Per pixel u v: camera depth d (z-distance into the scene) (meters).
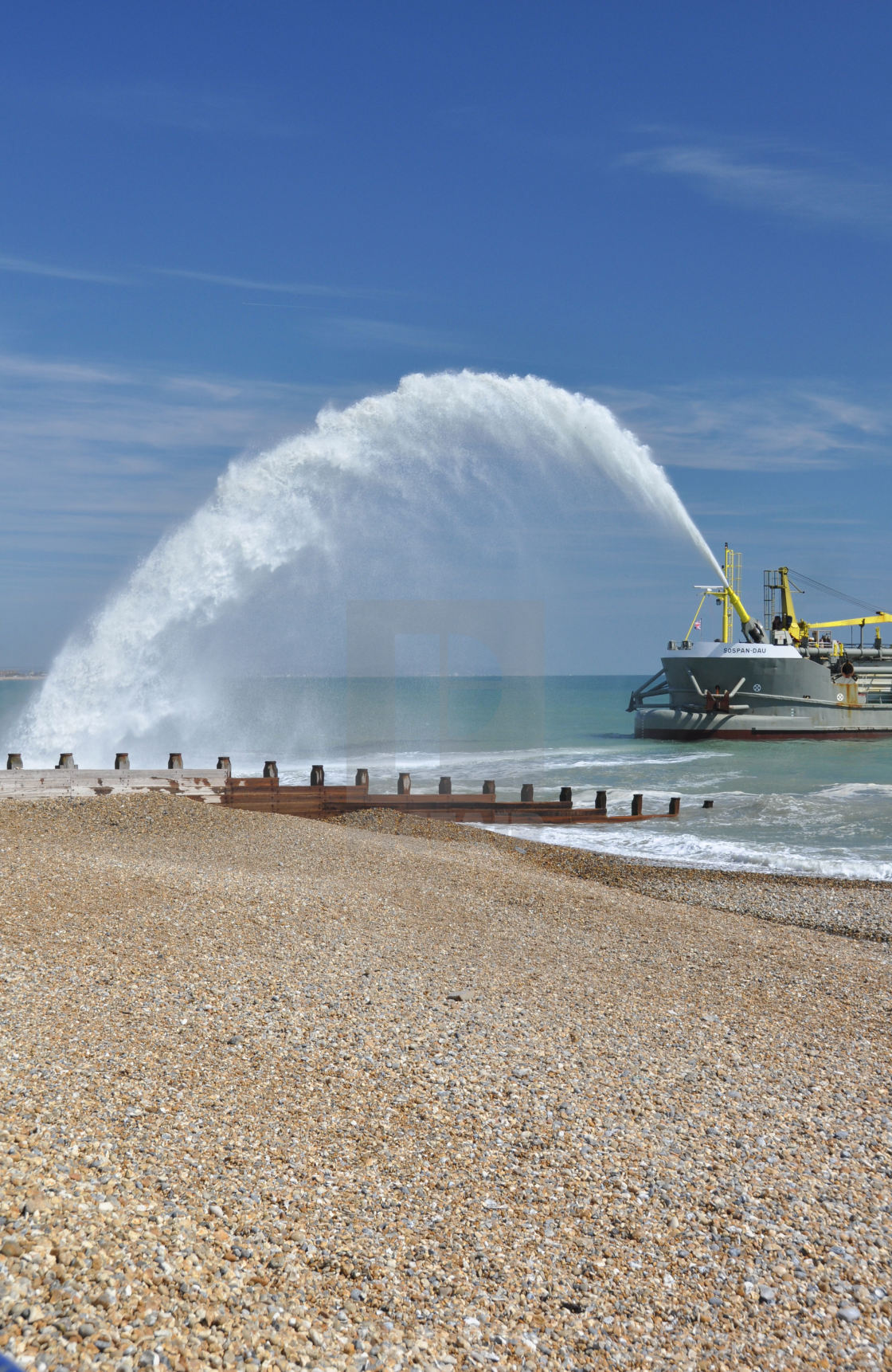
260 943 10.70
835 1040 9.35
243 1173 5.75
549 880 16.75
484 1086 7.45
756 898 17.50
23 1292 4.11
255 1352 4.18
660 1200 5.99
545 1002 9.80
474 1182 6.03
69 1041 7.37
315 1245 5.14
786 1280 5.25
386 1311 4.71
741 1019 9.83
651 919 14.41
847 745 54.50
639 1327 4.83
